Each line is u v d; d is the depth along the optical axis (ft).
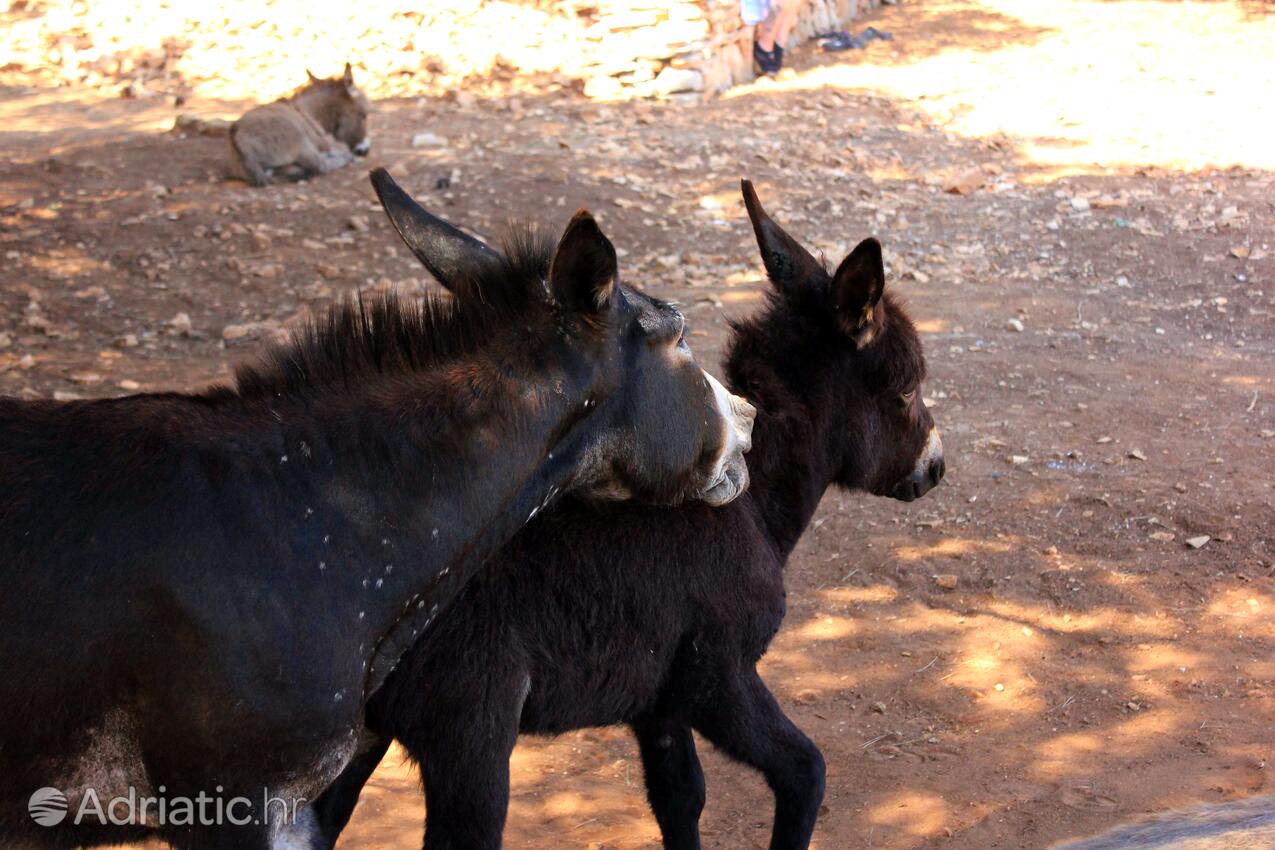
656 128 44.80
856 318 13.14
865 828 14.61
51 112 48.01
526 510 10.30
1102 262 34.53
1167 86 53.42
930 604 19.47
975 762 15.80
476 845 11.14
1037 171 42.45
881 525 21.66
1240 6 71.10
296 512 9.27
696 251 34.24
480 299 10.25
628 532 11.61
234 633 8.73
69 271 31.22
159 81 52.16
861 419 13.94
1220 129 47.14
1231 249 34.91
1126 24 67.05
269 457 9.33
